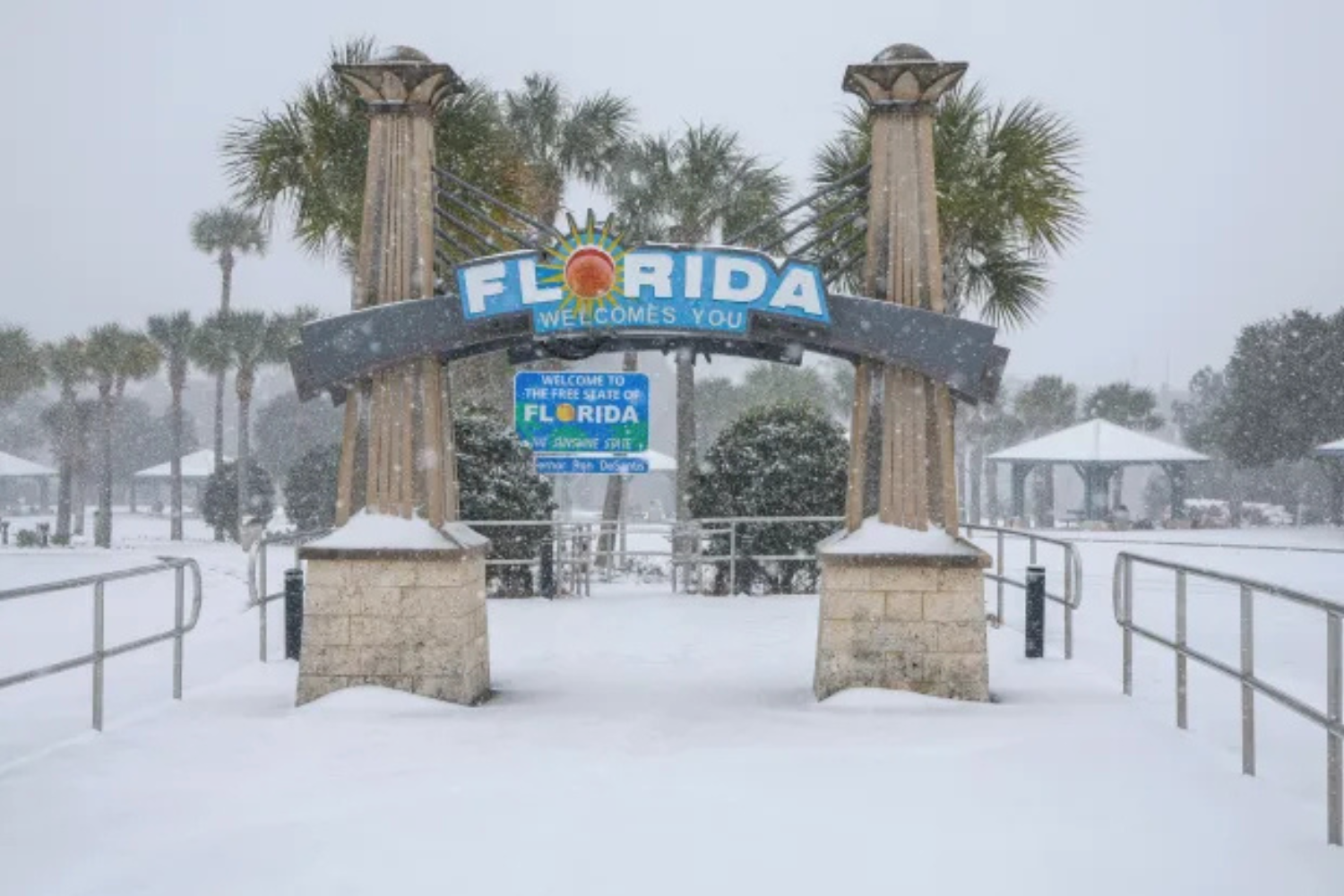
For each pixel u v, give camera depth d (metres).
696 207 20.00
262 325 36.81
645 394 14.60
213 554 28.20
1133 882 4.67
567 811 5.63
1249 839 5.18
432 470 8.61
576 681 9.55
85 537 45.59
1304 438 46.25
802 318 8.40
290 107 13.30
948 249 13.79
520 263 8.47
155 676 10.05
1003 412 58.22
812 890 4.61
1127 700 8.42
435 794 5.96
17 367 42.34
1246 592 6.24
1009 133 13.19
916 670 8.41
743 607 14.16
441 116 12.66
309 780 6.28
